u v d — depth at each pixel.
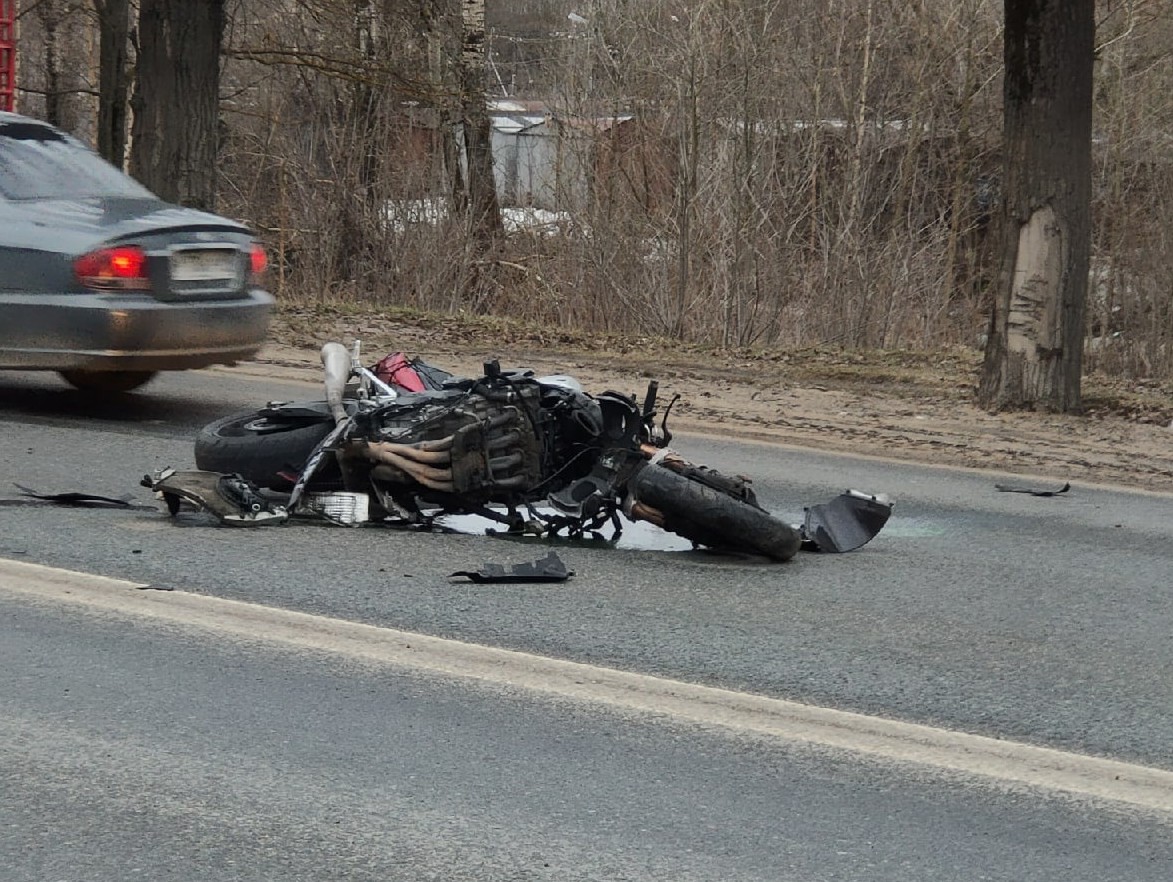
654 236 27.31
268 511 9.77
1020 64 17.34
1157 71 33.84
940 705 6.89
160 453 12.11
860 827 5.51
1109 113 32.66
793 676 7.20
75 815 5.38
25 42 39.28
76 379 15.18
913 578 9.38
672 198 27.73
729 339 25.94
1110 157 32.19
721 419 16.03
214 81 22.33
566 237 28.05
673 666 7.26
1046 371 17.58
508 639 7.57
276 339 20.17
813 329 27.03
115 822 5.33
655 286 26.72
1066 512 12.04
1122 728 6.70
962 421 16.75
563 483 9.86
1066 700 7.05
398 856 5.12
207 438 10.52
